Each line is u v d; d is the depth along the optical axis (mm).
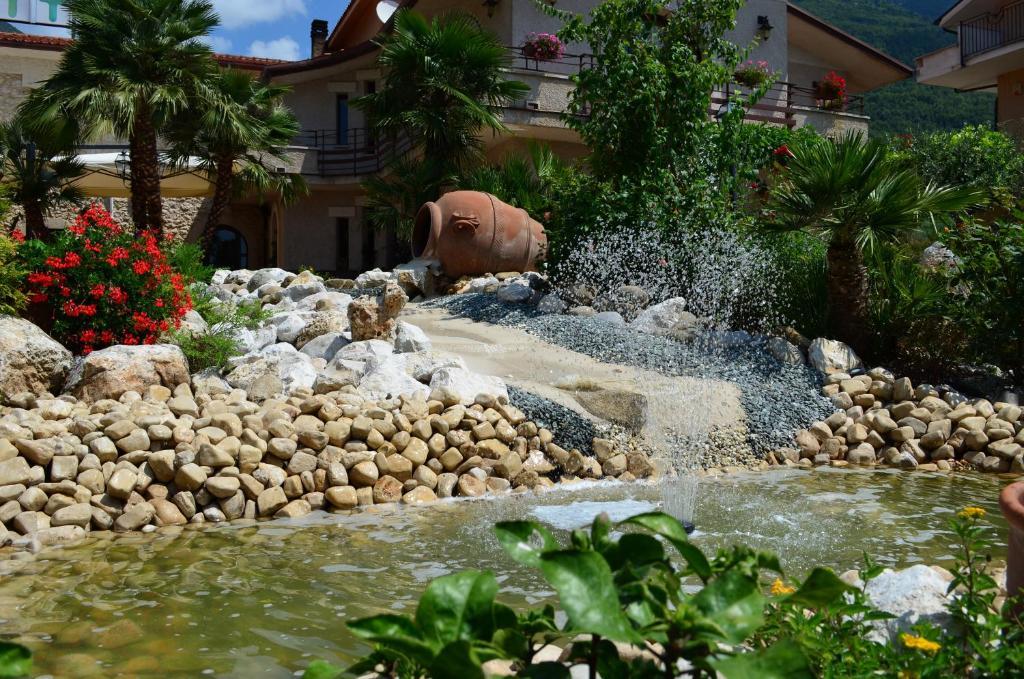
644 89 12289
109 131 16734
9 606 4031
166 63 16516
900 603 2711
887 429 8406
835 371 9680
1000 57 25078
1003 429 8078
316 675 1716
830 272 10391
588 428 7855
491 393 7883
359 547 5168
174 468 6039
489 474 7012
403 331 9273
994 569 3752
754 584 1555
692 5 12750
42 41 25234
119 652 3455
